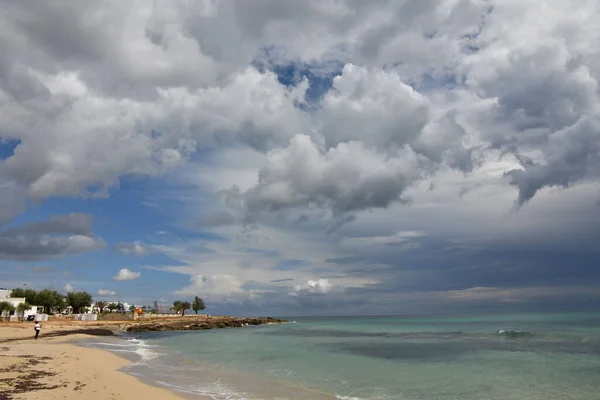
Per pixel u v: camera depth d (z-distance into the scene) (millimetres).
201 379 25469
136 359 36188
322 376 27188
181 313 194875
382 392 21797
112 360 33469
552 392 21625
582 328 71625
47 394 18031
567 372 27844
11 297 114250
